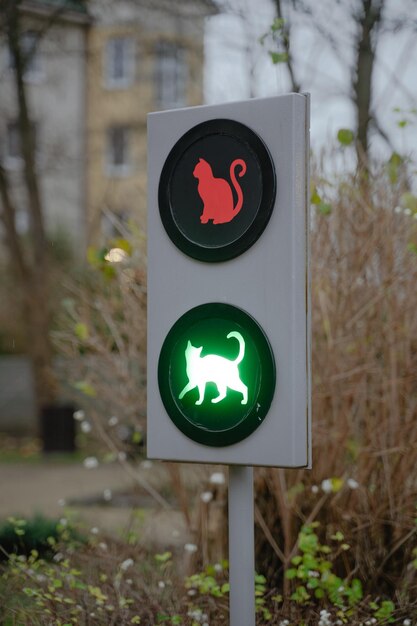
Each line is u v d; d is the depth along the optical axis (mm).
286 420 4258
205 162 4492
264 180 4324
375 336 6621
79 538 7383
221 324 4410
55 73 31734
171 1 17906
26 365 26531
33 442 22406
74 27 21391
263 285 4336
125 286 7172
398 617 5824
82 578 6254
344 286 6586
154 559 6852
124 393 7156
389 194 6766
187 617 5680
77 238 29281
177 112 4598
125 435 7625
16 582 6379
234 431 4344
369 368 6461
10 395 26484
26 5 18969
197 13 17344
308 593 6047
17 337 26828
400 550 6336
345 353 6570
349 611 5648
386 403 6457
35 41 19344
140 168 29344
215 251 4422
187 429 4469
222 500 6723
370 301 6574
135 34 21812
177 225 4539
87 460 7238
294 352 4266
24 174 21688
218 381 4406
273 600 6008
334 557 6039
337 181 6879
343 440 6430
